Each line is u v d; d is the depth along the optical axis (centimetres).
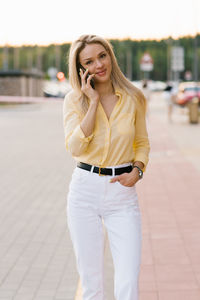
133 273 271
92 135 273
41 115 2589
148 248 490
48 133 1661
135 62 11231
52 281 426
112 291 395
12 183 838
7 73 3738
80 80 284
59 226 588
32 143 1385
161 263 448
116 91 281
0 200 720
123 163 280
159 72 11294
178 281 407
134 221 278
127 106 281
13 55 10569
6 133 1662
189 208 638
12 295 399
